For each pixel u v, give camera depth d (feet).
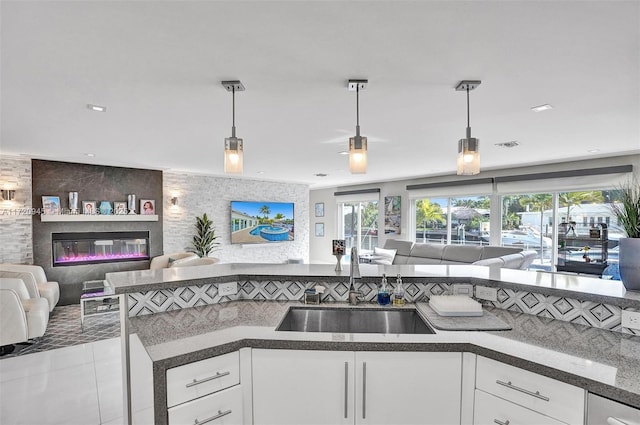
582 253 16.75
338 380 4.95
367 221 29.50
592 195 16.92
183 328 5.59
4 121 10.18
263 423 5.07
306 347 4.95
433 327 5.58
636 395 3.50
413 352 4.94
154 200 20.63
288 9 4.74
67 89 7.64
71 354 11.32
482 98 8.32
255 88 7.66
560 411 4.05
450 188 22.72
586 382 3.83
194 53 6.04
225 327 5.63
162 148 14.34
